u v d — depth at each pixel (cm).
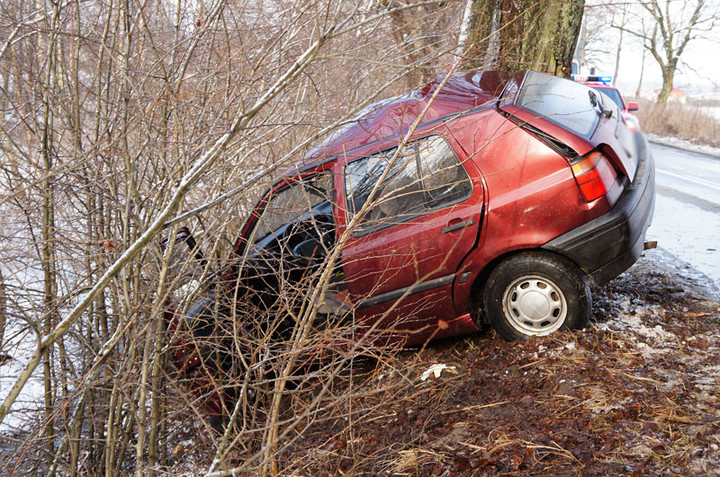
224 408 387
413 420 397
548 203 420
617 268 423
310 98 504
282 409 458
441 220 443
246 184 335
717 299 493
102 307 417
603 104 521
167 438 478
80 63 411
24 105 392
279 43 456
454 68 311
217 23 391
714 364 378
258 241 516
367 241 463
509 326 446
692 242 715
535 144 427
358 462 368
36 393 488
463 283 448
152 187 412
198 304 419
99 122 392
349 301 473
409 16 435
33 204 393
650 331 437
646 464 297
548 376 396
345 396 329
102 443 437
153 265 407
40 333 275
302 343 331
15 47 396
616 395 359
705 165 1570
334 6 426
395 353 477
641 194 445
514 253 443
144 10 388
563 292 428
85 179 383
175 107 377
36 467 416
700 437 308
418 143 446
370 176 460
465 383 418
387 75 500
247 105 415
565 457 317
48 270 406
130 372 388
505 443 342
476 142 435
